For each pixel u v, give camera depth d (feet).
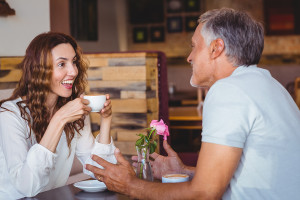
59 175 5.91
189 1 24.58
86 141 6.22
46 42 5.41
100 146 5.94
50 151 4.80
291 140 3.97
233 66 4.26
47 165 4.79
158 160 5.44
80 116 4.95
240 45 4.18
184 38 24.73
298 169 3.94
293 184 3.92
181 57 24.73
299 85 18.74
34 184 4.74
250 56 4.22
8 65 8.06
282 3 23.50
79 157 6.29
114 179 4.42
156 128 4.67
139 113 9.83
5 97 7.29
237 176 4.00
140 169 4.70
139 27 25.29
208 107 3.92
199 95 14.69
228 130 3.75
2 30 8.05
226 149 3.73
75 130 6.09
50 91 5.66
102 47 21.40
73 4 18.11
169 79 24.89
